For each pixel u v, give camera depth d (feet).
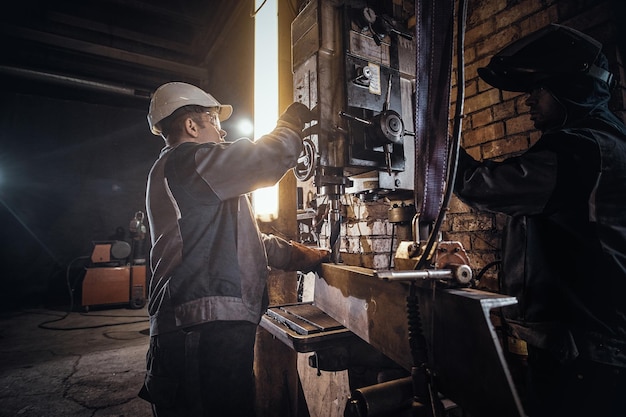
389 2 4.69
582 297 2.86
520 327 3.30
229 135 17.48
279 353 5.26
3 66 16.31
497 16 4.68
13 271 18.33
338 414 5.16
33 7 14.94
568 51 3.05
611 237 2.76
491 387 1.90
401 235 4.26
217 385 3.22
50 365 9.77
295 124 3.60
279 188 5.57
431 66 2.73
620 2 3.64
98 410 7.30
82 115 20.29
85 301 16.53
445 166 2.80
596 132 2.77
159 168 3.51
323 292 4.52
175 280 3.23
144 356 10.50
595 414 2.78
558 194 2.80
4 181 18.48
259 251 3.68
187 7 15.98
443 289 2.40
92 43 16.78
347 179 4.15
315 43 3.91
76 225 19.71
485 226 4.73
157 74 19.54
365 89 3.95
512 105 4.50
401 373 3.77
